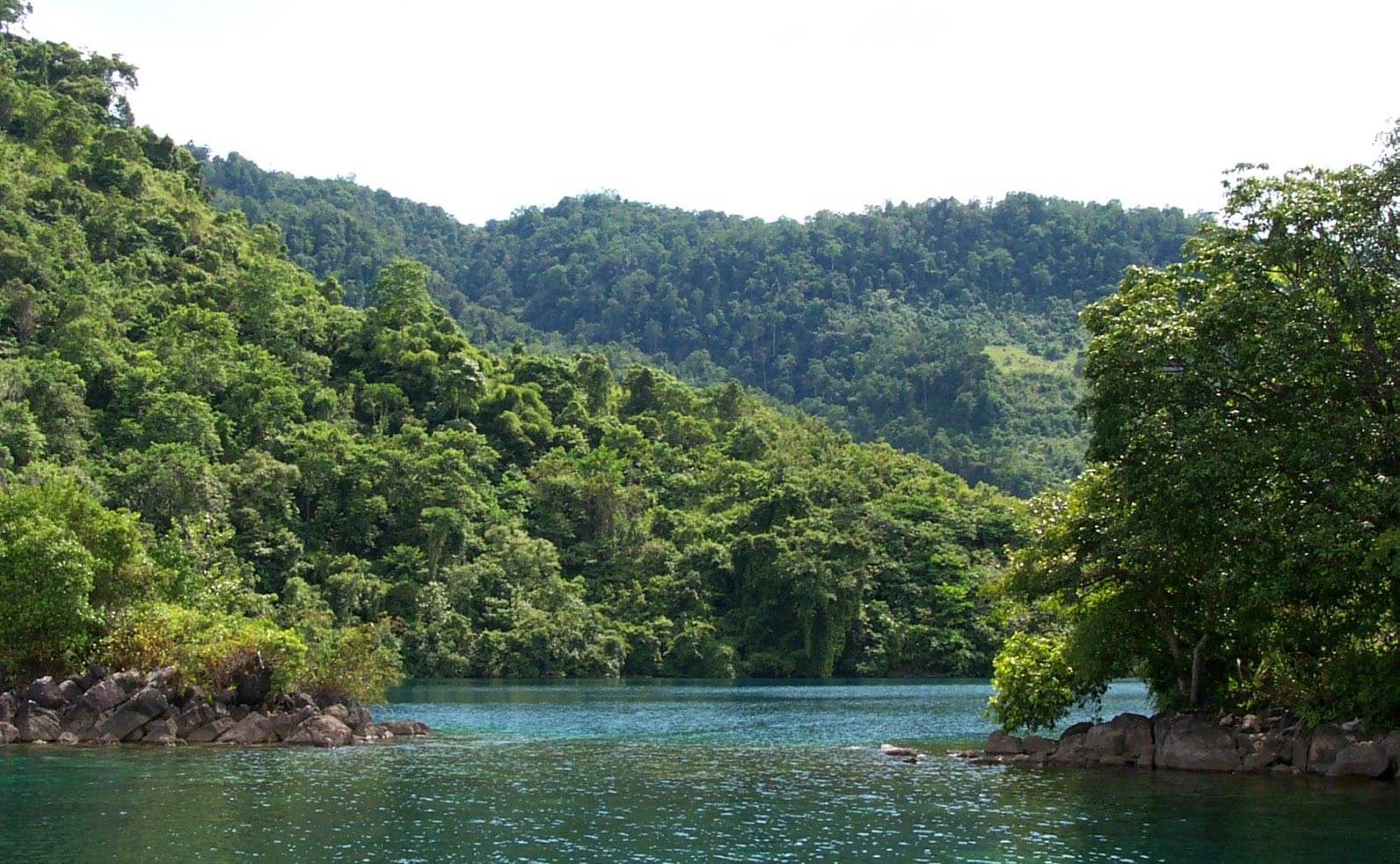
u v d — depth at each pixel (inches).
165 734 2054.6
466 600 4906.5
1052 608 1968.5
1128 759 1779.0
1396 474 1529.3
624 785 1616.6
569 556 5580.7
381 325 6978.4
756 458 6865.2
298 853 1140.5
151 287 6412.4
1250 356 1530.5
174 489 4436.5
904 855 1142.3
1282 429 1525.6
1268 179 1609.3
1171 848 1155.9
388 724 2337.6
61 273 5890.8
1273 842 1176.8
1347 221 1513.3
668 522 5935.0
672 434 7190.0
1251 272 1589.6
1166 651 1905.8
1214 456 1510.8
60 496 2309.3
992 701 1977.1
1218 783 1573.6
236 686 2203.5
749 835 1242.0
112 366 5423.2
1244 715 1787.6
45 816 1323.8
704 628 5172.2
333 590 4530.0
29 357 5206.7
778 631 5359.3
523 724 2667.3
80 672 2172.7
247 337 6471.5
